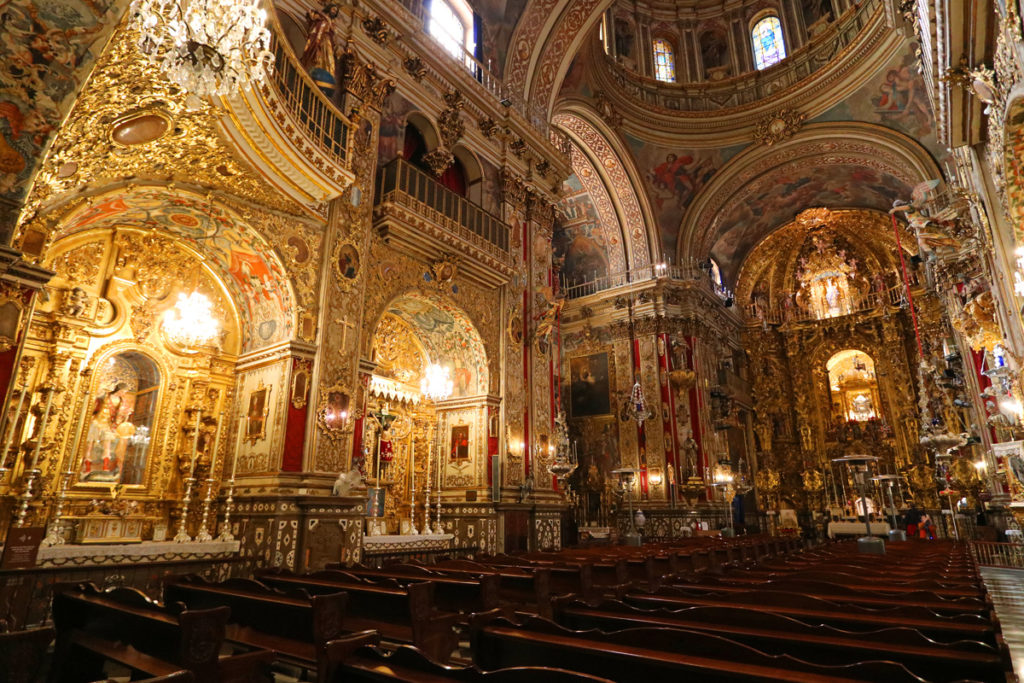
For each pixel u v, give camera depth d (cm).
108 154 666
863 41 1931
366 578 670
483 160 1376
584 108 1980
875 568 755
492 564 823
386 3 1166
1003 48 689
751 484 2500
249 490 885
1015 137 774
